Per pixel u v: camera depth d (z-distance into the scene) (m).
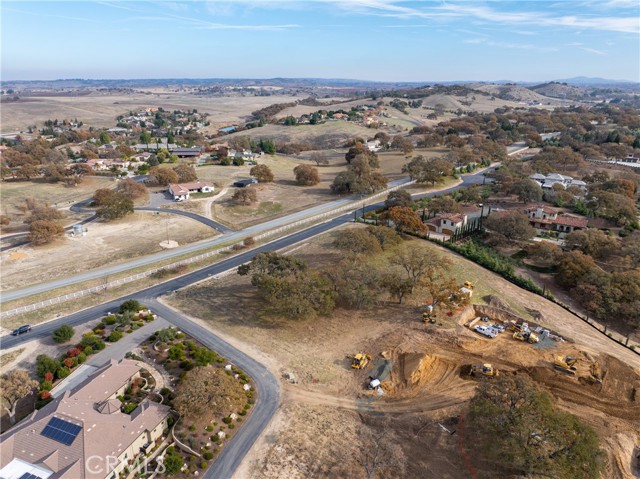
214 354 58.28
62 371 54.47
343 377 55.50
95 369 56.28
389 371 56.16
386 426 47.62
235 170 180.38
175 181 153.50
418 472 41.94
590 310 72.38
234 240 104.50
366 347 61.38
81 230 108.62
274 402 50.91
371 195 144.12
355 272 72.50
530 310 70.31
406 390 53.38
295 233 107.81
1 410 48.06
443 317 66.88
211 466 42.09
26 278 83.75
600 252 92.00
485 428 41.44
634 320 68.19
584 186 143.25
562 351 59.62
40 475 37.97
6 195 142.25
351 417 48.94
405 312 69.38
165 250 98.56
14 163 175.88
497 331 63.47
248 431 46.50
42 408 47.12
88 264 90.69
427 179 151.38
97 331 64.62
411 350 59.59
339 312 70.31
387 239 90.31
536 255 90.44
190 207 132.25
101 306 73.06
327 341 63.00
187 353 59.88
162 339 61.12
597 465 38.66
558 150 181.75
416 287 75.62
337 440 45.62
